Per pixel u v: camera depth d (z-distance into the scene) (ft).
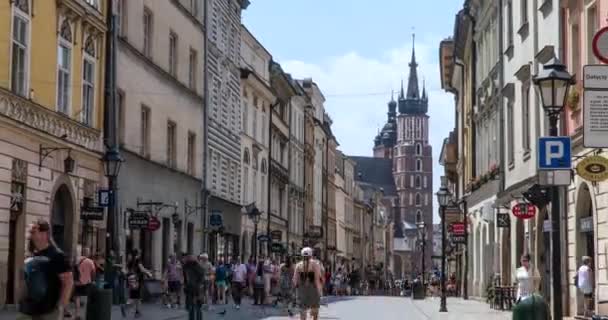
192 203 150.82
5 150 82.64
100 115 109.40
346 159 401.70
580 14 88.28
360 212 460.14
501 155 132.46
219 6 169.58
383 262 587.27
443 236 126.21
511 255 127.34
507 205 128.47
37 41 90.58
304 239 273.13
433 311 122.83
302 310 73.10
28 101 86.74
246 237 194.70
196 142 153.99
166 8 136.15
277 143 234.58
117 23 114.42
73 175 100.12
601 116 49.19
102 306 66.64
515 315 52.95
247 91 195.93
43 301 37.14
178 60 143.54
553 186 54.80
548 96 55.62
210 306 121.80
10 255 86.28
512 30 126.21
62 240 99.04
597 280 83.82
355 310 128.36
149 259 128.98
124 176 115.96
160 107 133.08
